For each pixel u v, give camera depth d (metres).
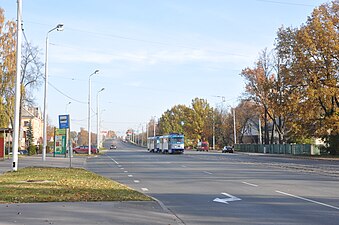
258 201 15.00
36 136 124.75
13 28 55.41
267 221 11.17
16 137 26.16
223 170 31.38
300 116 61.81
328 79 57.81
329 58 57.72
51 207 12.41
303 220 11.28
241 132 114.25
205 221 11.24
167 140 78.12
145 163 43.16
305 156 62.88
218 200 15.36
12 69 54.94
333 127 58.16
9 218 10.76
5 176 22.80
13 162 26.30
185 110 130.12
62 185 18.06
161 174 28.09
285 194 16.84
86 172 27.78
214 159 52.22
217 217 11.84
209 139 125.06
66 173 26.00
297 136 66.38
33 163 39.38
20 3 25.22
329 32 57.38
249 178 24.31
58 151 56.59
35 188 16.59
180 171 30.75
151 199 14.41
